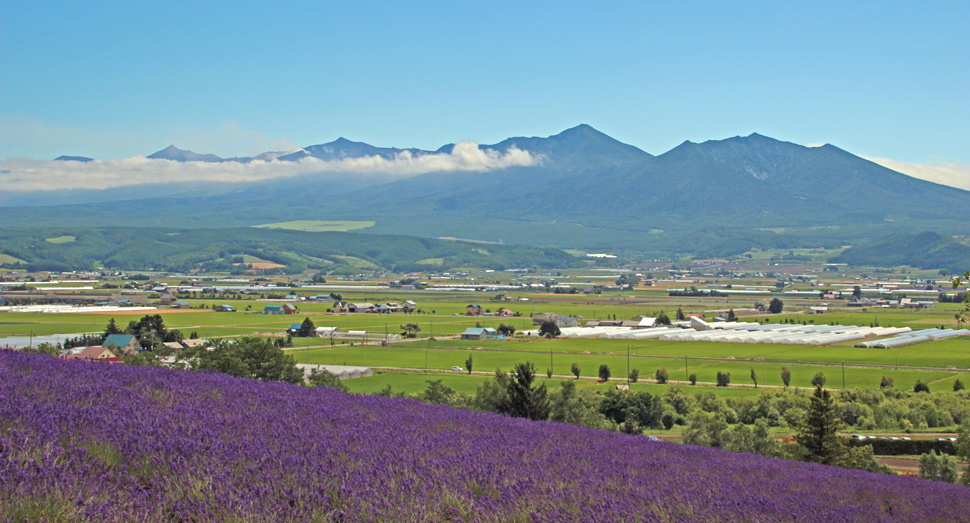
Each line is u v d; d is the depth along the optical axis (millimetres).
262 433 13680
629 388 88375
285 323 185125
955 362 125562
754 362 125312
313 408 17594
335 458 12594
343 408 18797
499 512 11156
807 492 18406
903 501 20391
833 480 22219
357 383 92375
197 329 164500
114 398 14867
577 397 71375
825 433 42969
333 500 10461
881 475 28406
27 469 9430
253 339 64500
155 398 15664
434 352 133750
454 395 68188
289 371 62031
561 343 156875
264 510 9539
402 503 10578
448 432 17391
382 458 13008
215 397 17250
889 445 60156
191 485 9969
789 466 24906
